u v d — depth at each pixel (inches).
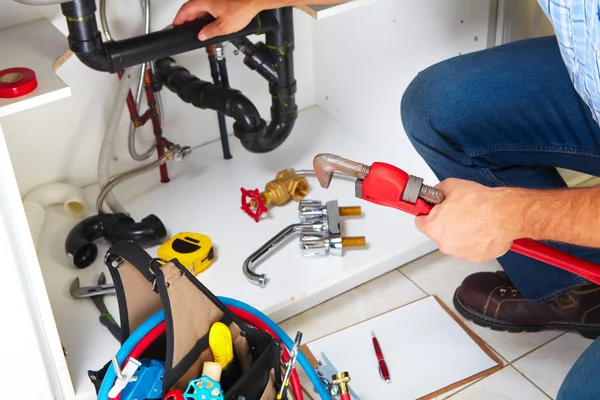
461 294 56.3
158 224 60.7
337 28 72.2
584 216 32.9
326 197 66.6
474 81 44.8
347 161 37.0
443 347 53.9
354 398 49.3
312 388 51.6
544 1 34.5
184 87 62.1
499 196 34.6
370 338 54.9
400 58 65.5
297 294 56.1
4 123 60.6
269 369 42.0
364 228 62.8
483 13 55.7
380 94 70.0
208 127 74.3
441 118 45.3
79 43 45.3
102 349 51.7
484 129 45.0
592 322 52.8
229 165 71.8
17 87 40.6
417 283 60.5
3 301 42.0
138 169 62.5
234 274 58.1
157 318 42.3
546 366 52.3
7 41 49.2
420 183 35.9
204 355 42.6
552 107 43.1
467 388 50.8
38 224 62.2
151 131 70.1
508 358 53.1
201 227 63.2
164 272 38.1
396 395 50.2
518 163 46.9
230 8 47.9
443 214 35.6
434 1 59.2
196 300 40.1
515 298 54.2
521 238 37.6
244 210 64.9
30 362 45.5
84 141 66.3
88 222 59.9
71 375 49.8
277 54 58.7
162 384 41.0
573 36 34.0
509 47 45.8
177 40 49.4
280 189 64.0
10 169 38.8
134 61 48.3
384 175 36.0
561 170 66.2
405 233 62.1
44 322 44.4
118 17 62.3
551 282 50.3
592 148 43.4
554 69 43.2
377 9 65.7
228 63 72.1
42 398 47.6
